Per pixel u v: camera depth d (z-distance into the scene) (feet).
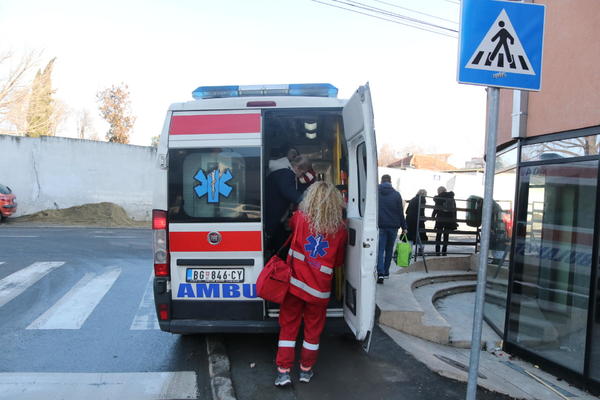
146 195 69.46
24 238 42.70
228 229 13.66
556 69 16.08
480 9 10.02
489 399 12.12
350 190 13.85
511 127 18.90
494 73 10.12
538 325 16.83
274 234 15.25
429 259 29.60
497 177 21.45
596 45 14.19
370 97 11.44
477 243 31.76
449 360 15.70
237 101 13.85
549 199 16.46
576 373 14.78
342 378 12.96
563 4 15.74
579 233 15.03
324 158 20.07
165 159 13.65
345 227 12.59
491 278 21.16
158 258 13.71
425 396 12.00
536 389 14.35
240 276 13.80
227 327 13.73
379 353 14.82
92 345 15.72
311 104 13.96
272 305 14.20
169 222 13.67
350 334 16.46
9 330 17.11
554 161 16.07
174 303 13.85
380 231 23.06
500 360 17.48
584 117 14.66
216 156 13.74
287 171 15.35
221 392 11.91
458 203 69.10
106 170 67.00
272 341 15.96
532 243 17.34
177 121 13.80
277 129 18.49
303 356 12.49
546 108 16.62
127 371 13.66
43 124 90.53
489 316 21.18
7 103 84.53
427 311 20.62
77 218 62.44
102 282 24.73
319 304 12.13
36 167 63.77
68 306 20.26
